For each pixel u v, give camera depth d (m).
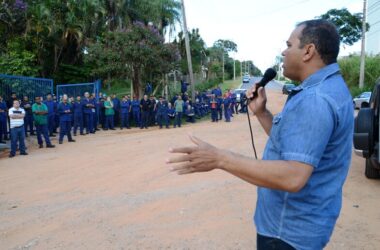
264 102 2.30
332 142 1.69
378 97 6.17
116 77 23.92
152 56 22.23
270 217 1.82
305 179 1.59
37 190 6.78
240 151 10.41
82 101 17.16
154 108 20.48
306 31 1.78
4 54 24.27
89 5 26.61
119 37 22.16
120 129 19.45
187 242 4.29
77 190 6.68
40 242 4.43
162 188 6.62
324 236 1.75
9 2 19.75
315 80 1.74
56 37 26.89
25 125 15.17
